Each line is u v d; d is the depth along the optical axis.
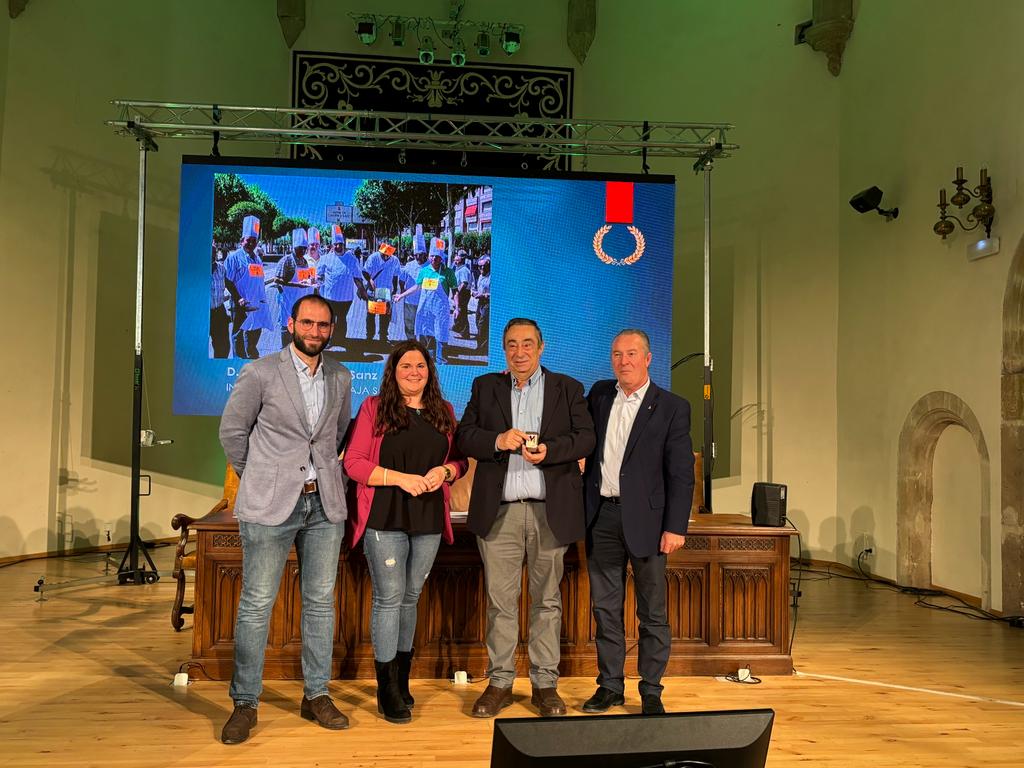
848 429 7.57
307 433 3.21
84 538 7.52
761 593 4.12
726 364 8.28
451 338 6.73
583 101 9.01
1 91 7.04
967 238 6.05
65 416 7.42
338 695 3.64
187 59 8.23
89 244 7.62
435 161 9.00
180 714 3.41
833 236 7.85
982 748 3.21
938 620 5.48
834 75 7.87
